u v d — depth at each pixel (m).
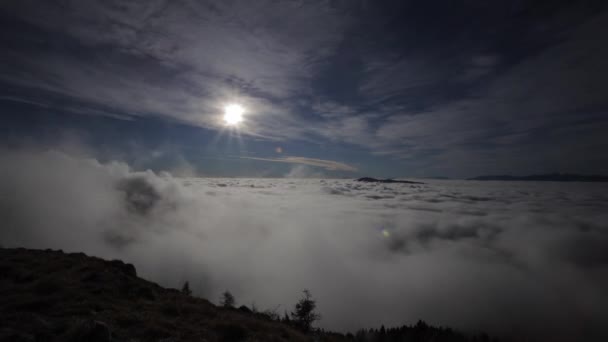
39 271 16.27
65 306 11.53
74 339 8.62
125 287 15.48
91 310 11.45
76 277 15.84
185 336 10.98
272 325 15.05
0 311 10.48
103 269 17.80
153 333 10.56
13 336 8.12
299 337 14.49
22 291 12.77
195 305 15.13
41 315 10.52
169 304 14.19
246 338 12.09
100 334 8.91
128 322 11.16
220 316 14.11
